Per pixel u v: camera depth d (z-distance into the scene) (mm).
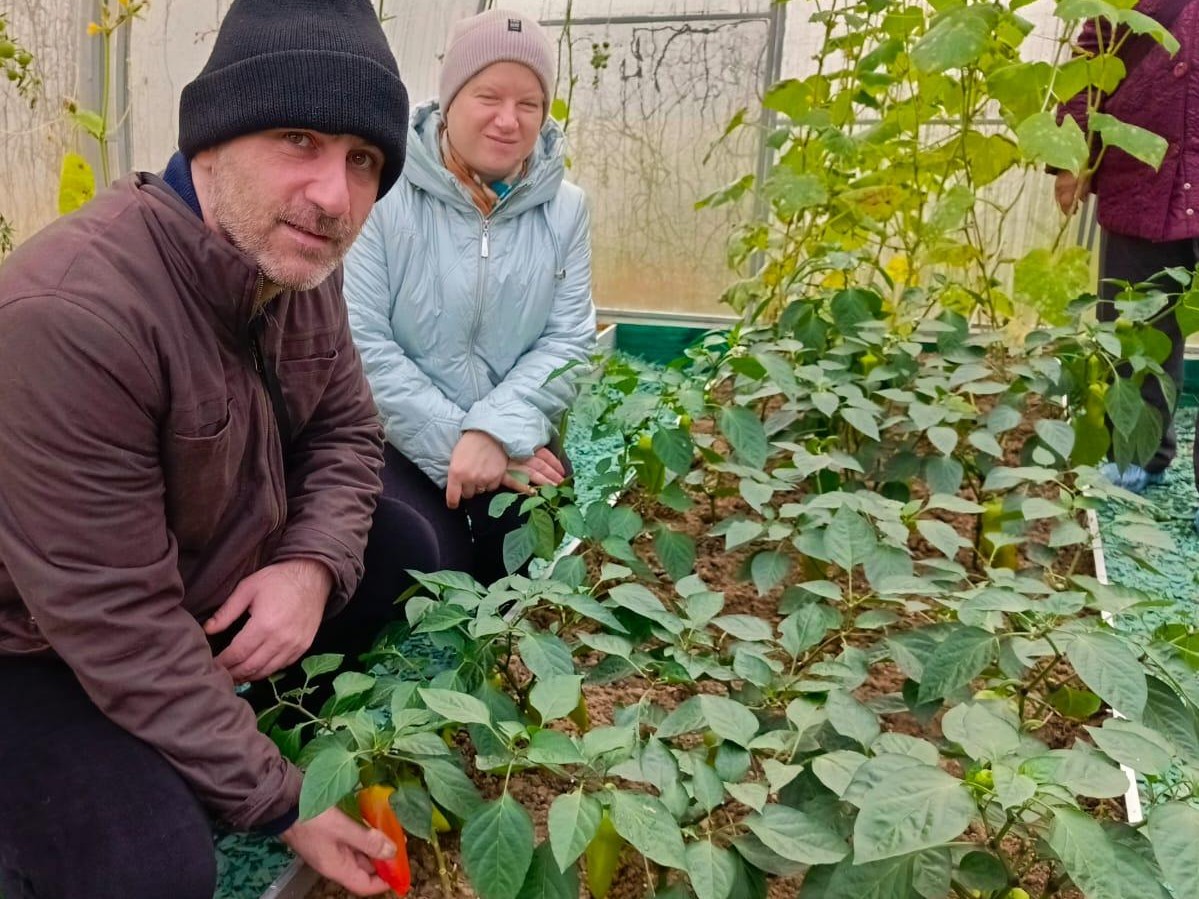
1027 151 2490
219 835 1595
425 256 2201
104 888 1144
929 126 3957
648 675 1518
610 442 3584
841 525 1646
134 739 1233
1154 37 2422
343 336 1674
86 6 3447
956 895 1237
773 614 2066
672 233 4582
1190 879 945
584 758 1099
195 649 1238
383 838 1236
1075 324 2547
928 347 2727
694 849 1059
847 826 1188
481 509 2369
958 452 2381
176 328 1205
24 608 1263
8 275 1147
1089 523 2328
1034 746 1237
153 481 1221
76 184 2863
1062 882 1245
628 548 1734
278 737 1361
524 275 2277
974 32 2602
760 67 4129
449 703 1137
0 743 1221
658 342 4637
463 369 2312
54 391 1104
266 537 1494
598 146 4504
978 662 1337
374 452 1731
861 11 3117
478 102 2070
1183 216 2801
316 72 1153
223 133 1185
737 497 2492
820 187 2900
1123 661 1242
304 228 1240
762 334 2639
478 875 1045
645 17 4176
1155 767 1069
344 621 1860
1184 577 2590
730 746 1211
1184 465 3445
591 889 1274
